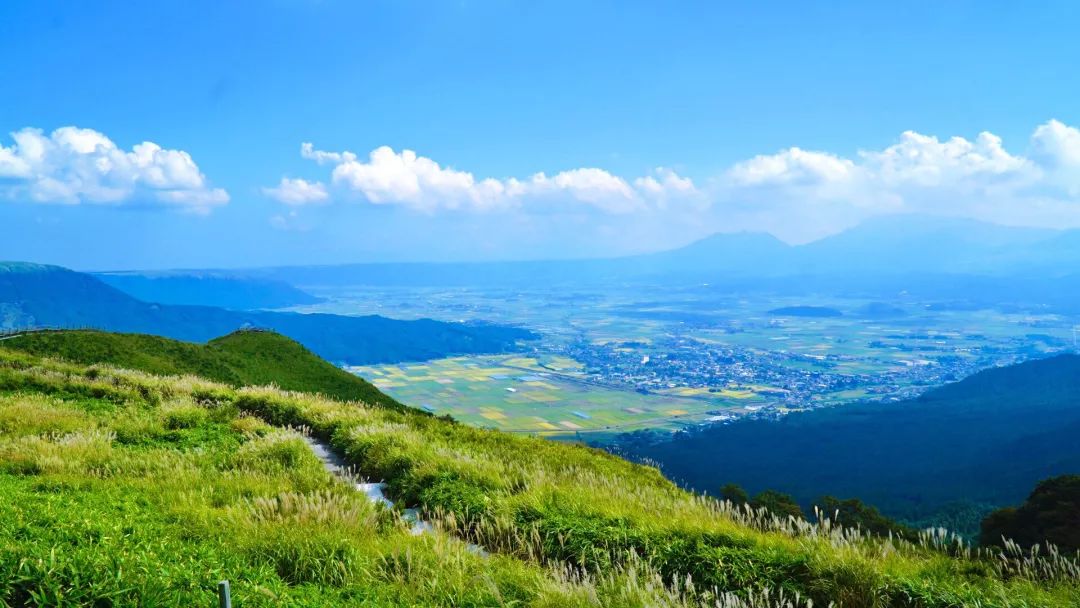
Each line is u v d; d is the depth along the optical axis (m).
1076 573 8.69
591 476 14.89
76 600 5.78
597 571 9.07
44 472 12.47
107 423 18.52
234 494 11.48
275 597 6.76
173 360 48.25
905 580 8.40
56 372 27.09
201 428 19.34
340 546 8.70
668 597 8.05
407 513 12.24
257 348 59.16
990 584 8.47
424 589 7.82
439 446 17.19
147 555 6.96
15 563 6.08
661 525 10.23
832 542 9.53
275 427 20.22
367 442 16.95
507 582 8.31
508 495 12.16
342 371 59.81
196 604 6.21
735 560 9.08
